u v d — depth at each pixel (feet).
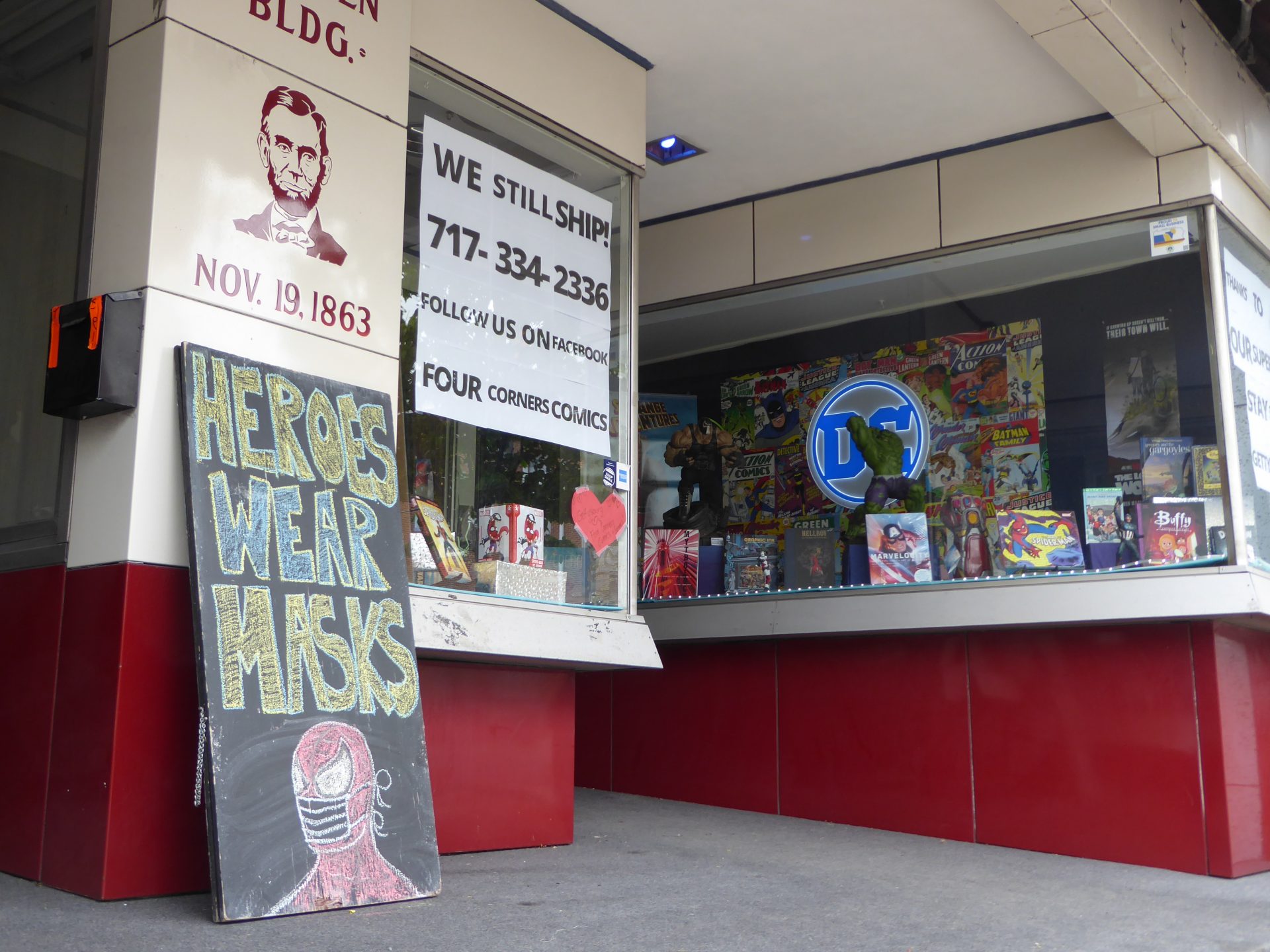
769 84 18.28
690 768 21.27
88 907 10.00
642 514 22.29
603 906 11.57
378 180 13.41
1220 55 18.11
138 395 10.93
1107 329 18.86
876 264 21.03
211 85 11.86
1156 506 17.98
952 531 19.67
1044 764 17.93
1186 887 15.31
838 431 21.04
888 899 13.10
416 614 13.03
